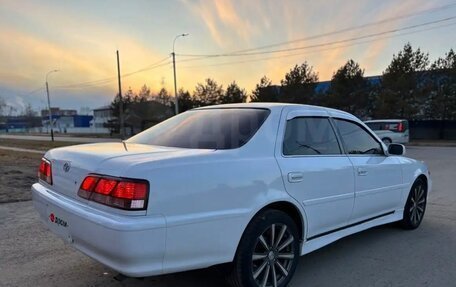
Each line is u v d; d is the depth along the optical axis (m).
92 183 2.86
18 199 7.60
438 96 34.19
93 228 2.73
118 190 2.66
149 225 2.61
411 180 5.44
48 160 3.58
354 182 4.26
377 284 3.72
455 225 5.84
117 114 67.00
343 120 4.49
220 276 3.67
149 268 2.66
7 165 14.45
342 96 38.66
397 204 5.21
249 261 3.15
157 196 2.68
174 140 3.71
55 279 3.74
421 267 4.16
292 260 3.54
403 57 35.09
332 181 3.94
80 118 115.50
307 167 3.67
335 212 4.02
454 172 12.33
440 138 35.62
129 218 2.60
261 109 3.82
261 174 3.26
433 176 11.41
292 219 3.54
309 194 3.67
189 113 4.32
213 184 2.94
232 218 3.03
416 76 34.69
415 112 34.25
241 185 3.10
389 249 4.73
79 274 3.86
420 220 5.75
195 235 2.83
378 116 35.59
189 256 2.82
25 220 5.94
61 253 4.44
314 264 4.22
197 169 2.90
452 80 33.69
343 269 4.08
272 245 3.35
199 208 2.86
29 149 27.95
